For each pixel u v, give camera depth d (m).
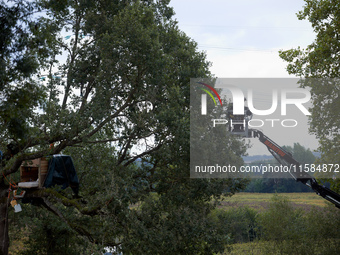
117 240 14.66
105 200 13.11
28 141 13.62
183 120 13.95
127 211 13.29
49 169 13.37
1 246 14.64
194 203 15.80
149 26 14.78
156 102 15.18
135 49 13.91
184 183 15.76
